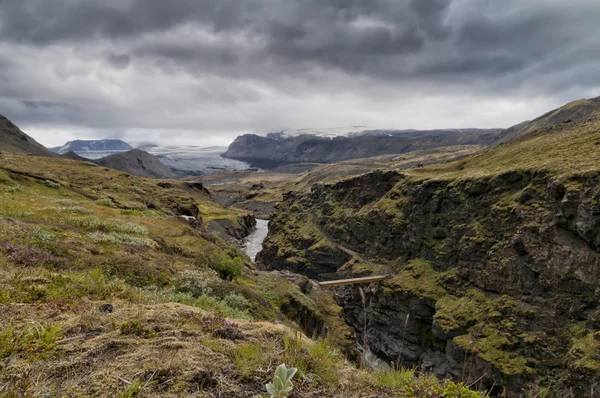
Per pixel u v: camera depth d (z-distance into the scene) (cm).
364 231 11012
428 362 6675
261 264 12875
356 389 462
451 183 7888
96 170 11262
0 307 566
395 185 11106
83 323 539
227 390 410
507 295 5628
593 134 7612
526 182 6316
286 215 16712
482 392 471
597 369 3766
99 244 2019
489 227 6550
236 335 562
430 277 7431
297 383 450
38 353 437
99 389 377
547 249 5175
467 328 5734
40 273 807
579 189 4853
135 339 506
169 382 404
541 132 12131
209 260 3331
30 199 3681
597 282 4531
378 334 7975
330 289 9600
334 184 15138
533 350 4794
